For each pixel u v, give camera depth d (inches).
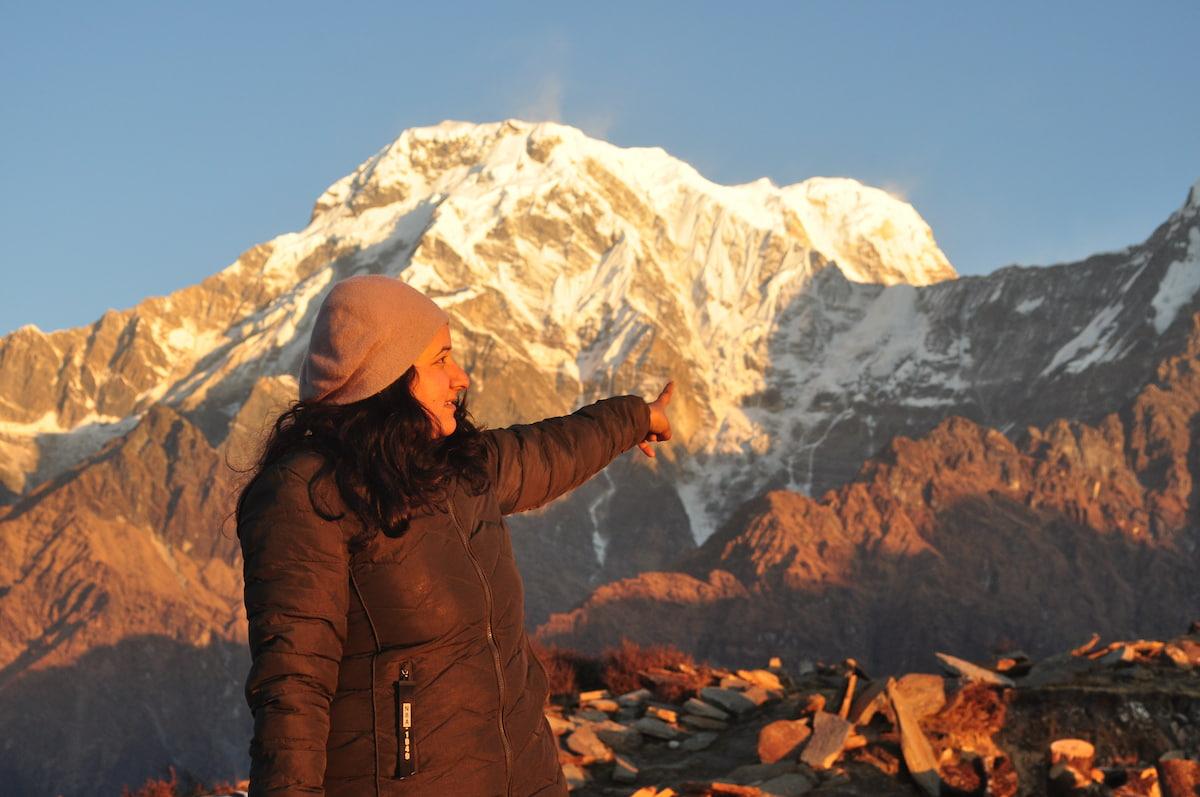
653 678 422.0
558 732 361.1
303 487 107.3
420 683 108.8
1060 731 336.2
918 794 307.0
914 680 346.6
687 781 316.5
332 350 111.1
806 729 333.7
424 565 109.3
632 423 140.1
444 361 118.6
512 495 126.0
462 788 107.8
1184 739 328.8
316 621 106.0
